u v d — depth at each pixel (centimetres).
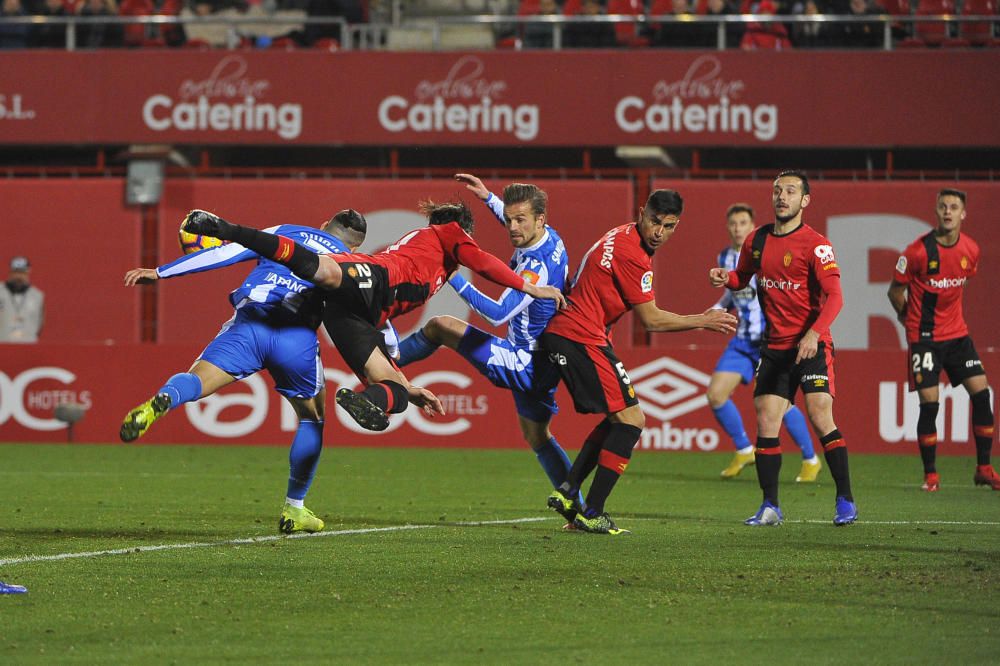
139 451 5469
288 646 1700
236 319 2673
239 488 3956
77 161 7388
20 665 1597
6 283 6209
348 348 2539
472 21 6862
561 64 6694
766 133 6625
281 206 6512
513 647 1697
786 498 3775
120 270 6562
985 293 6262
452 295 6381
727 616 1891
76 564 2347
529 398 2900
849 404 5644
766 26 6894
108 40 7175
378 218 6475
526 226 2755
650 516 3253
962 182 6316
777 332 3011
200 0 7631
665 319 2767
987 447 4091
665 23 6956
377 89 6744
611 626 1825
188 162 7106
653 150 6688
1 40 7138
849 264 6362
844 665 1606
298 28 7544
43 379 5944
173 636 1755
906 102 6569
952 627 1819
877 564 2358
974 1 7006
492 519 3173
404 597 2034
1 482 4112
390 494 3844
